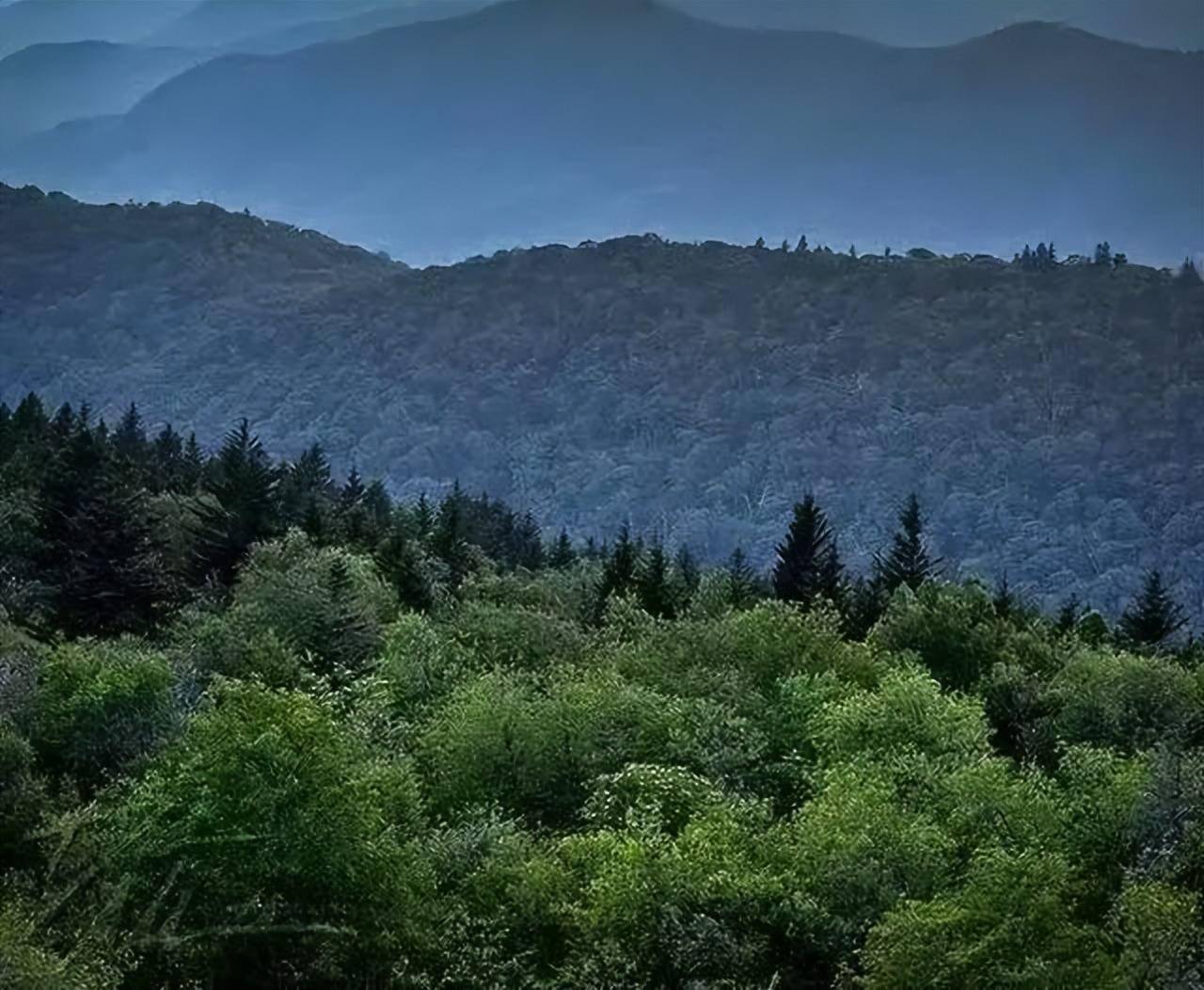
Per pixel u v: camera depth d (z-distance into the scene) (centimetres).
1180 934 3272
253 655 6025
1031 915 3466
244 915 3497
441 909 3778
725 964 3550
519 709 5091
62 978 2867
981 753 5322
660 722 5359
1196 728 6366
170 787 3738
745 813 4400
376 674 6344
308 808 3609
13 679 4644
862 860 3953
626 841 3816
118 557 7994
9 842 3750
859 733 5319
